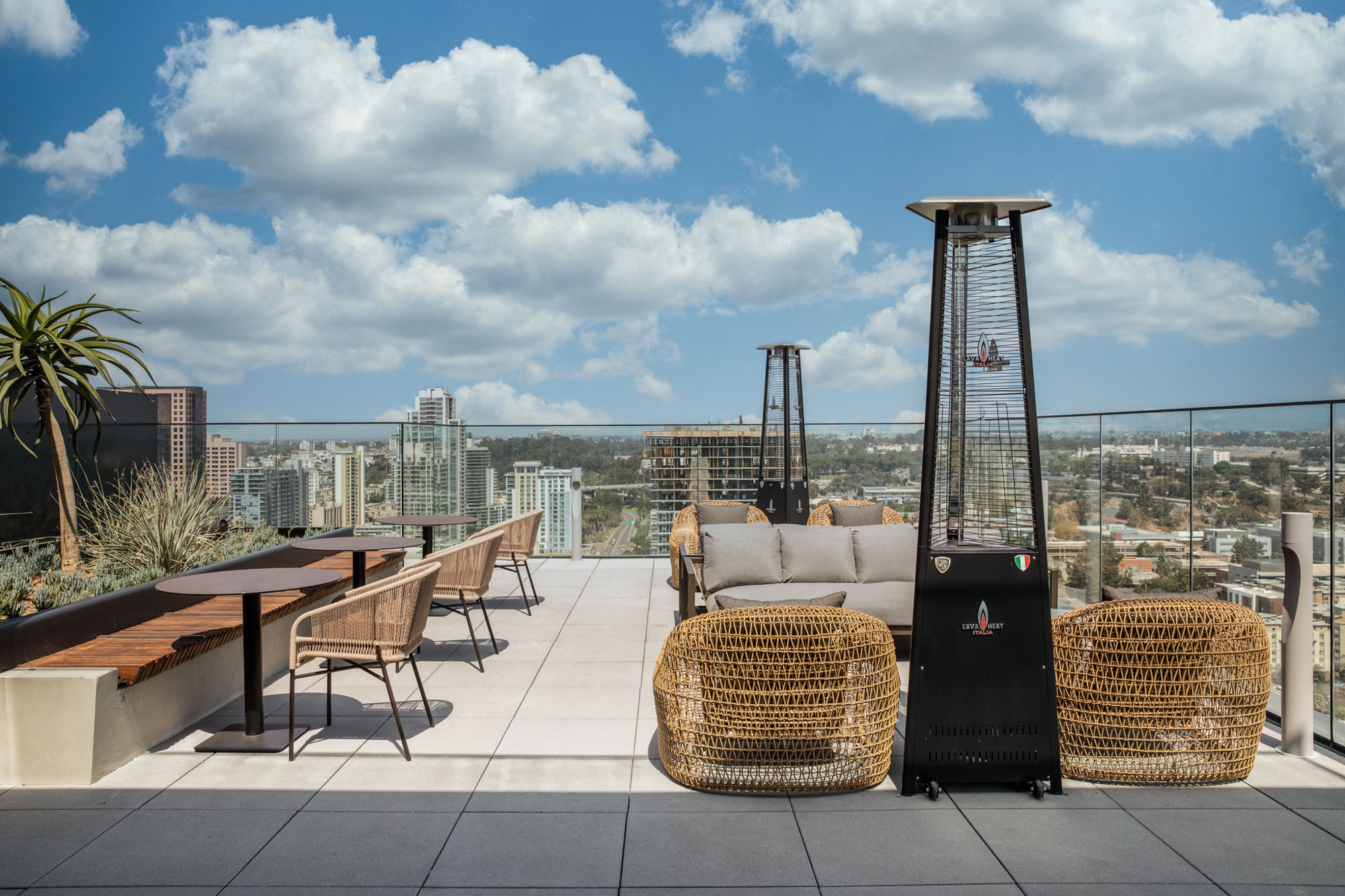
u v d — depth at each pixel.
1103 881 2.37
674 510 8.94
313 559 6.14
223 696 4.10
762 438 8.21
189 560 5.60
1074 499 6.12
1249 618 2.99
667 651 3.03
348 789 3.02
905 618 4.83
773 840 2.63
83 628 3.75
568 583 7.37
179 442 7.67
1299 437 3.71
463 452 8.80
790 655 2.87
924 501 2.96
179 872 2.43
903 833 2.68
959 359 3.14
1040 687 2.96
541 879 2.38
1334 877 2.39
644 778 3.12
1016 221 2.96
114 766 3.21
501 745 3.47
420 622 3.54
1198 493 4.53
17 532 6.18
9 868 2.45
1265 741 3.52
